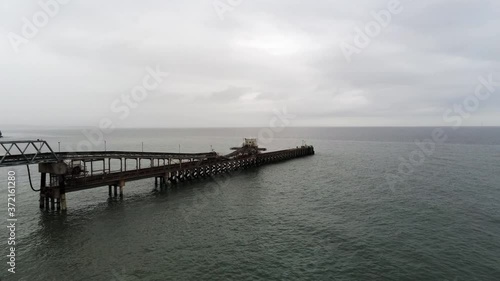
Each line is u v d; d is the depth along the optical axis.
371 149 114.62
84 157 34.38
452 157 81.94
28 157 29.84
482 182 48.62
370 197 40.25
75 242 24.94
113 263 21.42
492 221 30.05
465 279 19.31
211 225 29.47
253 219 31.34
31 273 19.94
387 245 24.47
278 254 22.95
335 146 132.50
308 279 19.31
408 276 19.66
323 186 47.97
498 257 22.27
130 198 39.16
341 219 31.16
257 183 50.44
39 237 25.88
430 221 30.20
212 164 55.91
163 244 24.78
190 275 19.83
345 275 19.80
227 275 19.84
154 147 124.88
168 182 47.97
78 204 35.84
